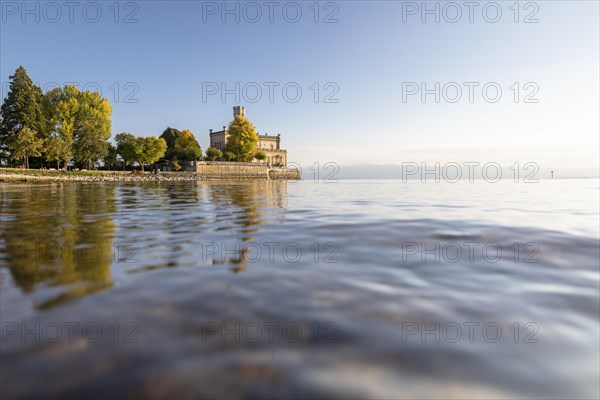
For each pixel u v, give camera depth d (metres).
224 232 7.54
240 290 3.78
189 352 2.44
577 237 6.83
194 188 34.09
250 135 89.44
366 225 8.43
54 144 60.62
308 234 7.26
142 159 74.88
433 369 2.31
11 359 2.31
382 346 2.59
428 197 18.84
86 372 2.18
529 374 2.30
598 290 3.91
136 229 7.99
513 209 12.11
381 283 4.09
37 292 3.63
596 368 2.38
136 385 2.05
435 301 3.54
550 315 3.24
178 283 3.99
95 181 62.25
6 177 51.50
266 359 2.37
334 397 1.98
